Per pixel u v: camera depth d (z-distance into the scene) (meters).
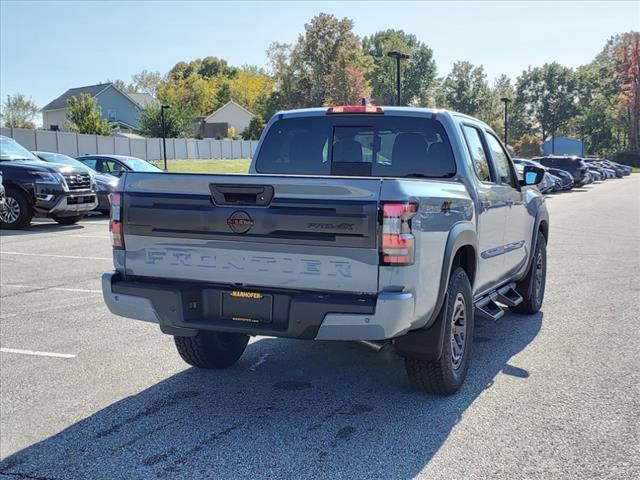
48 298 7.91
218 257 4.12
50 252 11.61
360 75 81.12
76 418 4.32
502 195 5.80
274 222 3.93
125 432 4.09
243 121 103.81
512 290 6.82
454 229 4.46
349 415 4.34
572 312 7.34
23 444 3.93
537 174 6.62
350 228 3.78
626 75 97.94
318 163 5.72
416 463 3.62
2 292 8.23
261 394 4.76
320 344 6.11
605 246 13.08
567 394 4.68
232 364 5.45
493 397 4.64
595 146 102.62
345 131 5.64
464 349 4.81
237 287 4.16
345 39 82.56
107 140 54.59
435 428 4.10
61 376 5.15
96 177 18.22
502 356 5.65
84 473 3.56
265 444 3.89
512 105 112.12
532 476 3.45
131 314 4.39
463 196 4.73
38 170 14.73
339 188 3.81
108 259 10.84
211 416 4.34
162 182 4.25
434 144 5.32
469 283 4.84
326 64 82.19
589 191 37.34
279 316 4.05
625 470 3.50
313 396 4.71
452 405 4.50
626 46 97.12
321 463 3.63
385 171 5.48
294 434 4.04
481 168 5.69
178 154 62.97
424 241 3.97
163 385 4.95
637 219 19.44
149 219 4.29
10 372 5.23
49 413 4.40
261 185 3.97
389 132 5.48
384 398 4.66
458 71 109.19
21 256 11.14
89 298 7.91
